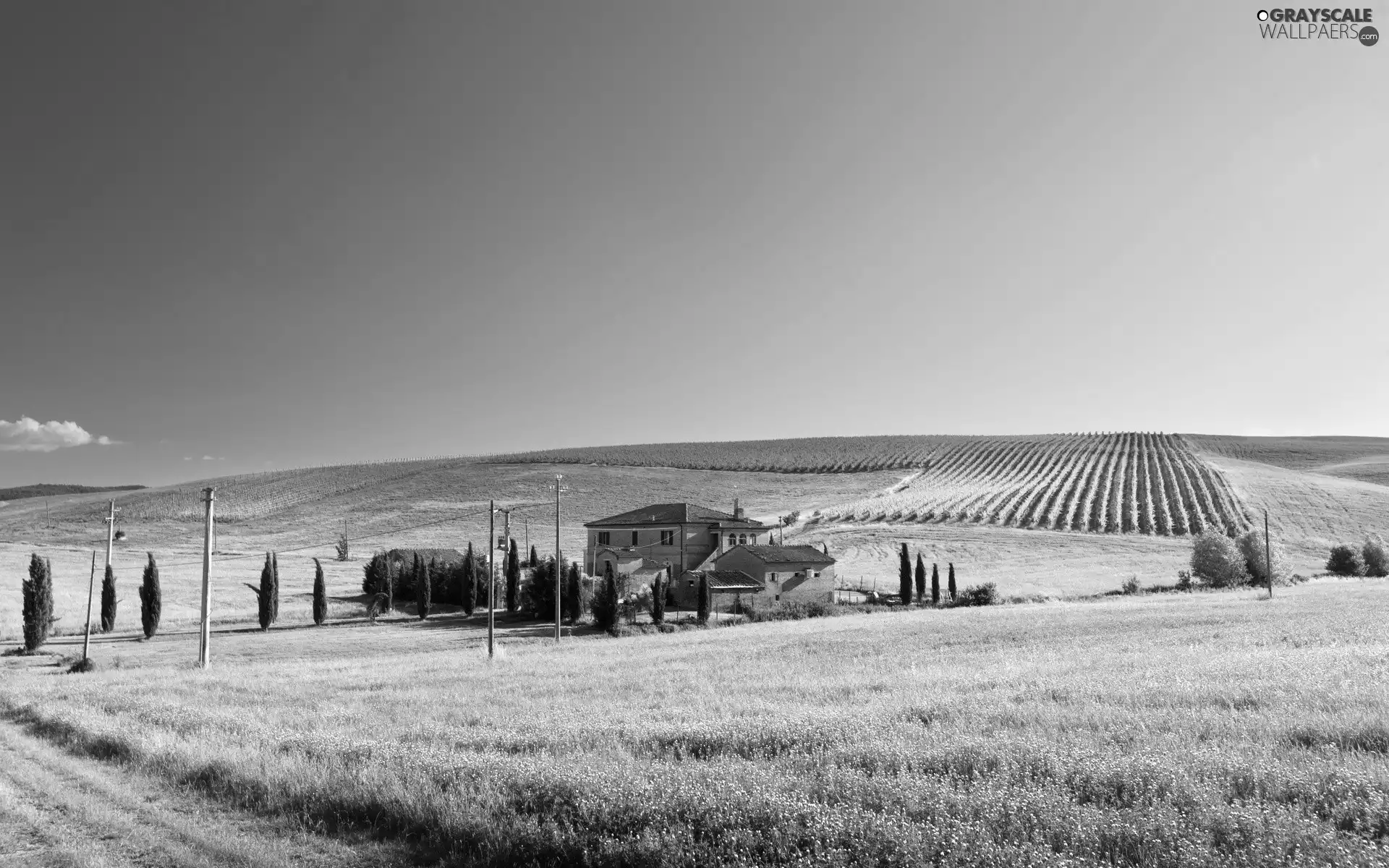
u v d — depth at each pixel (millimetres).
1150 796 10188
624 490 169750
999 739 13492
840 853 9008
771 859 9320
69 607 76688
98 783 14695
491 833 10719
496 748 15812
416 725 19141
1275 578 83188
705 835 9984
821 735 14773
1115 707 16625
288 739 17203
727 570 81312
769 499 159375
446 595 86750
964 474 175125
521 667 34938
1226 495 138750
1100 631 40656
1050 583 88812
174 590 86938
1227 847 8695
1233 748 12344
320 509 166125
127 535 148250
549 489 171125
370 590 86812
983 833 9148
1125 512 131250
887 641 40844
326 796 12805
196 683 31156
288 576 98500
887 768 12305
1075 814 9523
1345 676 19188
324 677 33031
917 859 8703
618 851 9742
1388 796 9586
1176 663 24500
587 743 15539
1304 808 9672
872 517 135125
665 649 42125
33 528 156250
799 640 43500
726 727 15930
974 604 74750
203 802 13445
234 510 168250
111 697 26359
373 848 10977
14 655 53562
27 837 11883
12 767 16266
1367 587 71938
